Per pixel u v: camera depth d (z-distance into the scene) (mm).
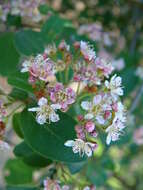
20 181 163
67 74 129
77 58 126
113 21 244
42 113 114
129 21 243
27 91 120
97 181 212
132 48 227
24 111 119
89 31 222
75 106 141
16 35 151
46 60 117
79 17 244
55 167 136
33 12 186
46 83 115
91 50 127
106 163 215
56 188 130
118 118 118
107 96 118
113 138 119
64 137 118
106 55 224
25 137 116
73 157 117
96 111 115
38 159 139
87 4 243
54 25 166
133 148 267
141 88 205
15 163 163
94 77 123
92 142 115
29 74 119
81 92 125
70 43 174
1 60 149
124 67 215
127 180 327
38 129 118
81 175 207
